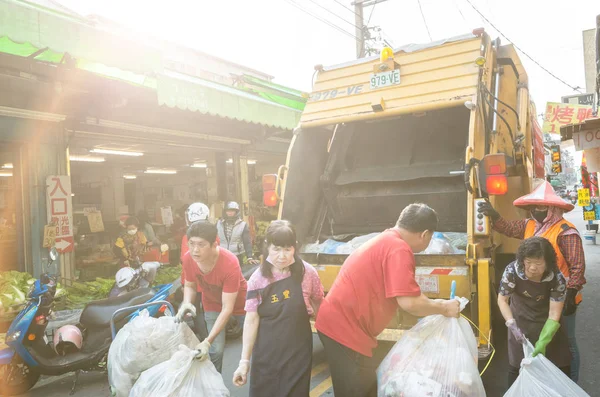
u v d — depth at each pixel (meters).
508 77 5.73
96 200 13.56
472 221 3.97
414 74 4.90
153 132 8.88
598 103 8.92
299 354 2.59
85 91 7.19
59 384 4.47
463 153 5.12
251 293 2.68
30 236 7.13
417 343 2.52
